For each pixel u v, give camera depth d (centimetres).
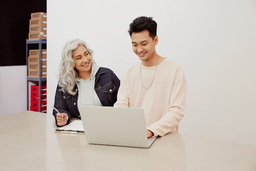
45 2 479
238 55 268
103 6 339
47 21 386
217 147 134
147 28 164
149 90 180
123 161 118
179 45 295
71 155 126
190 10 285
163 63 178
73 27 366
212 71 281
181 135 155
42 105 425
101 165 114
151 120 179
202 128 293
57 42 380
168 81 175
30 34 427
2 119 197
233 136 277
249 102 267
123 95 188
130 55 329
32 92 430
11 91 436
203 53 284
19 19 444
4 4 420
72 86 205
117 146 139
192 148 133
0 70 419
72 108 211
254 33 258
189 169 109
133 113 129
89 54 210
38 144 142
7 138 152
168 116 159
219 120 283
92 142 142
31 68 428
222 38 273
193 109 296
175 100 166
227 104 278
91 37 354
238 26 265
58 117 176
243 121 271
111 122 135
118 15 330
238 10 263
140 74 184
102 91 212
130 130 133
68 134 160
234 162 115
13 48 438
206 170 108
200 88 289
